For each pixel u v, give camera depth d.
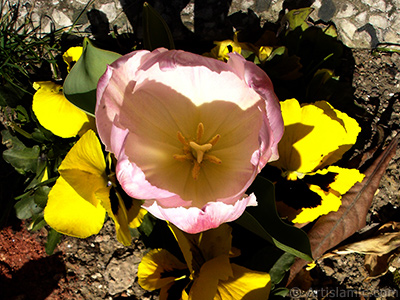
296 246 0.21
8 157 0.25
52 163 0.26
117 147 0.18
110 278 0.27
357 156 0.28
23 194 0.26
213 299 0.21
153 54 0.18
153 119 0.20
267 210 0.22
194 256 0.23
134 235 0.26
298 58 0.27
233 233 0.27
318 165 0.24
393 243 0.27
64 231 0.22
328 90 0.28
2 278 0.27
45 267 0.27
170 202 0.18
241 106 0.20
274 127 0.18
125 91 0.18
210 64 0.18
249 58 0.27
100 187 0.21
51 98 0.22
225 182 0.20
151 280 0.23
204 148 0.19
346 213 0.27
